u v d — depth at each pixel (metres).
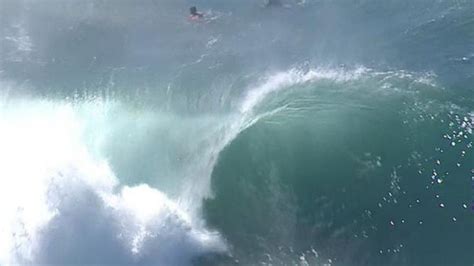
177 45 26.19
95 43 27.25
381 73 20.06
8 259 15.22
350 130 17.00
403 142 16.44
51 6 32.44
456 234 14.45
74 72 24.09
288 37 25.58
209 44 26.03
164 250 15.16
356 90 18.72
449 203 15.02
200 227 15.76
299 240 15.11
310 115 17.77
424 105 17.58
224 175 16.81
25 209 16.03
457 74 19.58
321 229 15.20
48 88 22.64
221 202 16.30
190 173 17.38
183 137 18.55
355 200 15.47
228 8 30.41
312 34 25.50
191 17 29.06
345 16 26.95
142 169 17.83
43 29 29.33
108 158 18.17
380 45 23.14
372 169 15.97
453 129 16.61
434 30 23.72
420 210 14.98
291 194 16.00
